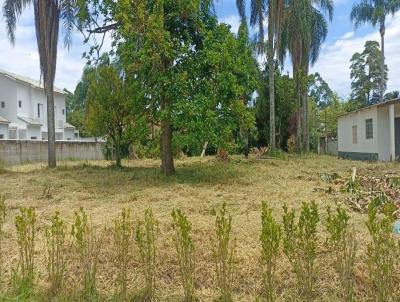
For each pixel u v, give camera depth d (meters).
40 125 31.95
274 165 15.98
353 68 45.41
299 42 24.72
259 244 4.87
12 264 4.42
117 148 16.12
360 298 3.46
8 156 19.38
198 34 12.40
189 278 3.61
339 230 3.45
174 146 13.65
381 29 28.75
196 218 6.38
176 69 11.55
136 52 11.18
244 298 3.58
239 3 21.83
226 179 11.56
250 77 13.23
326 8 26.58
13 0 15.58
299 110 26.12
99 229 5.71
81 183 11.31
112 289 3.84
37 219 6.63
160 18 10.86
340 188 9.46
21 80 30.45
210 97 11.39
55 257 4.43
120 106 15.21
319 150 36.19
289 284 3.73
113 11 11.88
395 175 12.20
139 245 4.03
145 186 10.57
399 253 3.83
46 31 15.70
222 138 11.98
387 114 19.98
